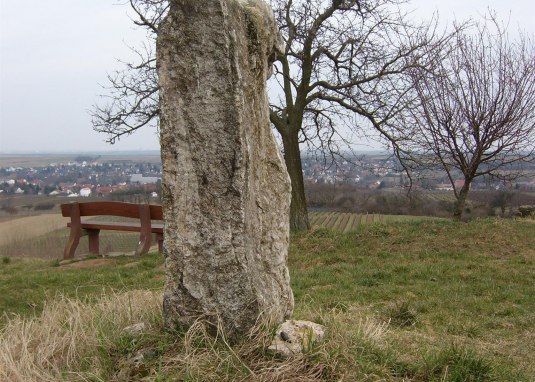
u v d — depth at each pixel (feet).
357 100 46.65
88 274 32.68
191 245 12.25
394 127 46.14
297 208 46.83
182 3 11.82
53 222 62.03
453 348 13.11
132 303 15.60
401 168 50.57
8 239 53.62
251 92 12.59
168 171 12.30
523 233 36.09
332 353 11.55
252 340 11.78
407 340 16.22
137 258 39.01
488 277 27.81
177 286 12.40
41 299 26.37
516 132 44.65
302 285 27.20
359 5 45.32
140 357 11.65
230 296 12.10
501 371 12.86
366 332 13.39
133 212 41.60
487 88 44.21
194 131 12.10
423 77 44.01
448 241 35.22
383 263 32.27
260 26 12.61
